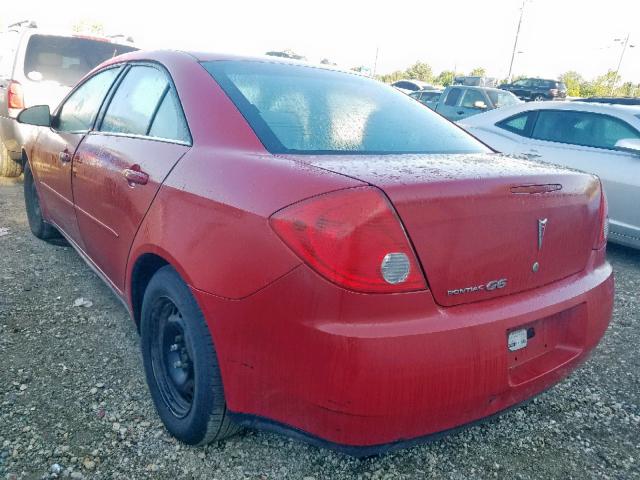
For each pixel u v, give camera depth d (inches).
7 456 86.8
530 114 249.1
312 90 104.4
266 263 70.0
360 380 65.1
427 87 899.4
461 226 71.4
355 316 65.7
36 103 264.1
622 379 122.0
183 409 91.7
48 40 277.4
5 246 180.1
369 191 66.9
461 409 71.8
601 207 94.9
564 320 87.3
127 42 303.6
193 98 96.7
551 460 94.3
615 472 92.3
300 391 69.2
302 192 69.4
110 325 131.1
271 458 90.6
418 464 91.6
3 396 101.3
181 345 91.7
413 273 67.8
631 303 168.9
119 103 121.6
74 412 98.4
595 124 227.1
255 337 72.5
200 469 87.1
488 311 74.3
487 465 92.2
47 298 143.4
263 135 86.8
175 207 86.2
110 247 111.5
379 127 99.6
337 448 70.9
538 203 80.1
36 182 167.9
